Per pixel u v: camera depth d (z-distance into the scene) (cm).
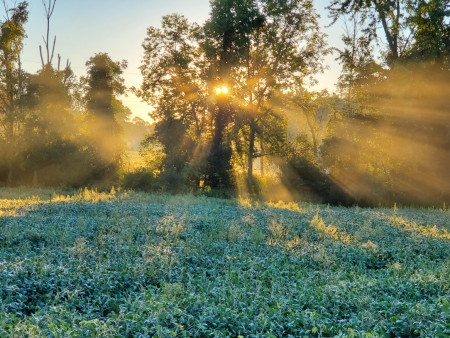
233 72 4503
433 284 1000
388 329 726
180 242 1422
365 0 4062
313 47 4541
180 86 4534
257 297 869
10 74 4447
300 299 873
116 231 1631
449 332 678
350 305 859
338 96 4900
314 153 4934
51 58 5112
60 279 938
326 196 3569
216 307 779
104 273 1007
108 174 4303
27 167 4056
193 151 4584
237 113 4512
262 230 1764
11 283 903
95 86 5369
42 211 2016
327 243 1509
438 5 3619
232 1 4309
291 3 4394
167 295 838
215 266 1180
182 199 2972
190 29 4597
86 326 656
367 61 4144
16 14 4456
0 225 1557
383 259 1370
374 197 3453
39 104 4391
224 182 4166
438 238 1705
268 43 4466
